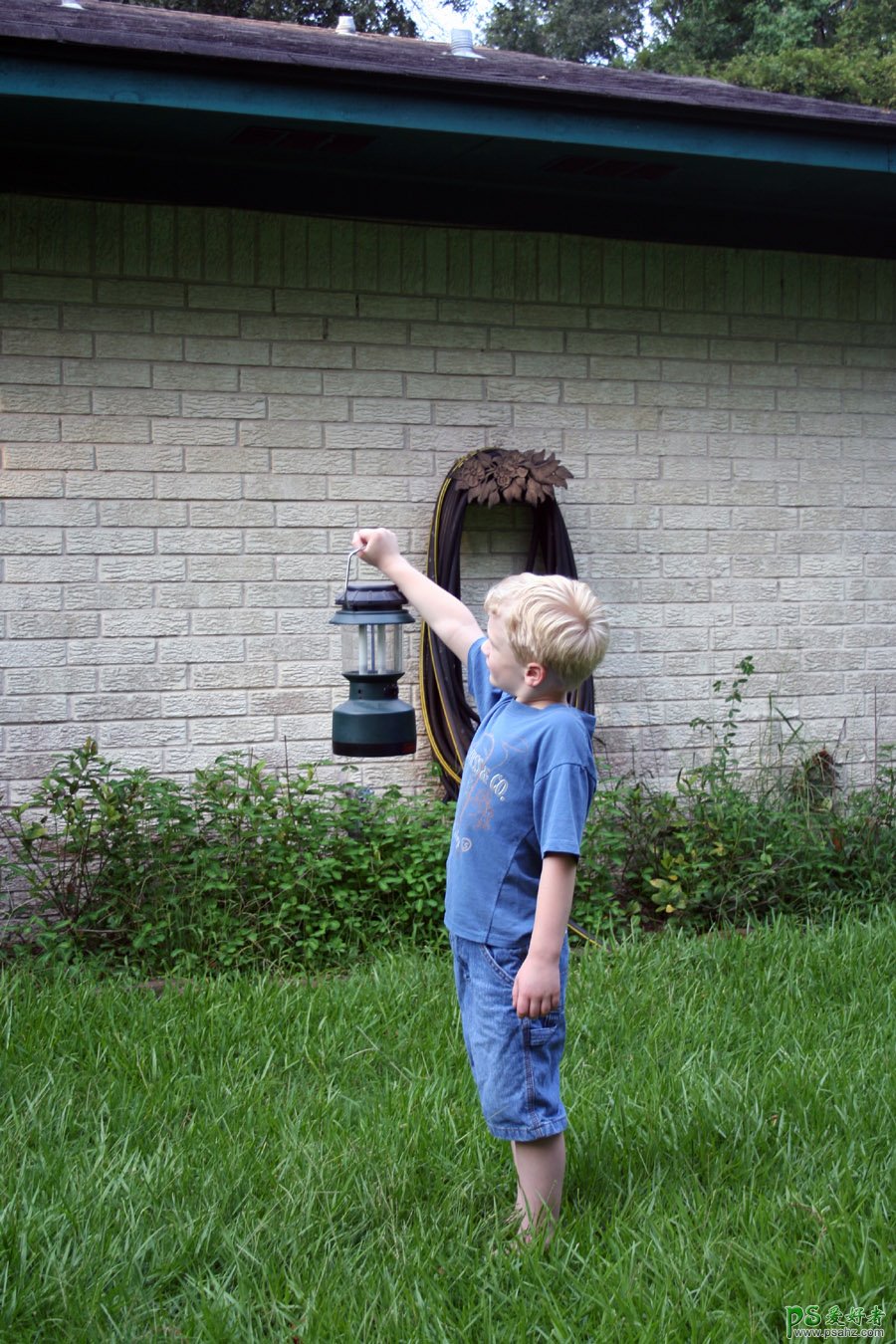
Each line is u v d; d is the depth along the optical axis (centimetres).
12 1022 392
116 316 540
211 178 548
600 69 718
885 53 2284
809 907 550
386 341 577
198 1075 357
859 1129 322
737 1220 279
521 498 564
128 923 498
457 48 663
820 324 647
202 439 552
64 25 470
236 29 618
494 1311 251
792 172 567
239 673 559
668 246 619
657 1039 383
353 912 510
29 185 525
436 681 574
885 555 659
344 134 505
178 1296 254
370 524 576
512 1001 269
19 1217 274
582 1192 299
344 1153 308
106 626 541
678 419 623
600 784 604
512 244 594
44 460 532
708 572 629
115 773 530
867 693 656
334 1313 244
